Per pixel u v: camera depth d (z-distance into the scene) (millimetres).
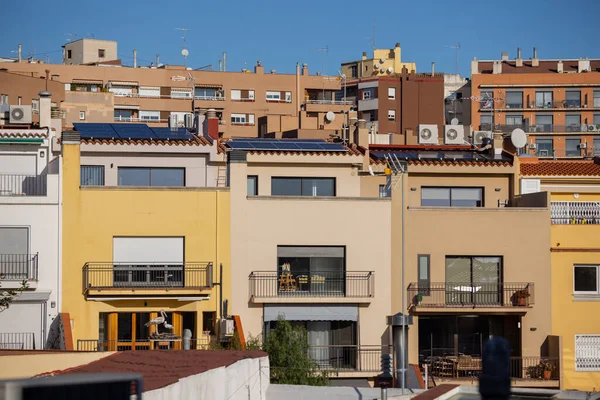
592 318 59594
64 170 55375
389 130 162750
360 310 57625
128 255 55812
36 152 59438
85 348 53750
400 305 58094
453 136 86562
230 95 149875
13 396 15703
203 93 149500
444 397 29672
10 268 54594
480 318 59469
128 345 54375
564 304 59594
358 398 33219
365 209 58125
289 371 48875
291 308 57000
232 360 30688
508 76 170750
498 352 16484
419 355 58688
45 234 54969
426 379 51125
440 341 58875
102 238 55531
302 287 57469
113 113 131750
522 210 59656
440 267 58844
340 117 120188
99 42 169250
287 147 64812
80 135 59812
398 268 58250
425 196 67000
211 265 56125
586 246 59969
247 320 56656
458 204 67188
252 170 63312
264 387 33531
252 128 149625
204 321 56062
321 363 56875
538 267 59625
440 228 58969
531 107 169750
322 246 57781
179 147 62969
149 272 55812
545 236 59688
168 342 54406
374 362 56906
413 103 164000
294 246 57500
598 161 74938
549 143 168875
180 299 55500
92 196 55594
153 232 56000
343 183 63938
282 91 151375
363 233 58000
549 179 69562
